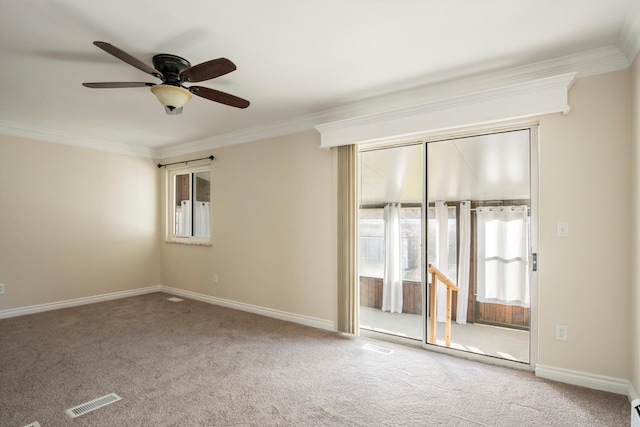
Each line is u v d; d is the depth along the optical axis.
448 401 2.24
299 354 3.01
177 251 5.35
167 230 5.55
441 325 3.14
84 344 3.22
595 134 2.38
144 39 2.17
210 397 2.29
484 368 2.74
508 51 2.36
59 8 1.84
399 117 3.04
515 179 2.79
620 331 2.31
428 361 2.88
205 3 1.81
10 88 2.97
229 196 4.63
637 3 1.80
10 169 4.11
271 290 4.18
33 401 2.23
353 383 2.49
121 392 2.35
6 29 2.04
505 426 1.98
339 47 2.30
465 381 2.52
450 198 3.10
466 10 1.89
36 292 4.32
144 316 4.17
